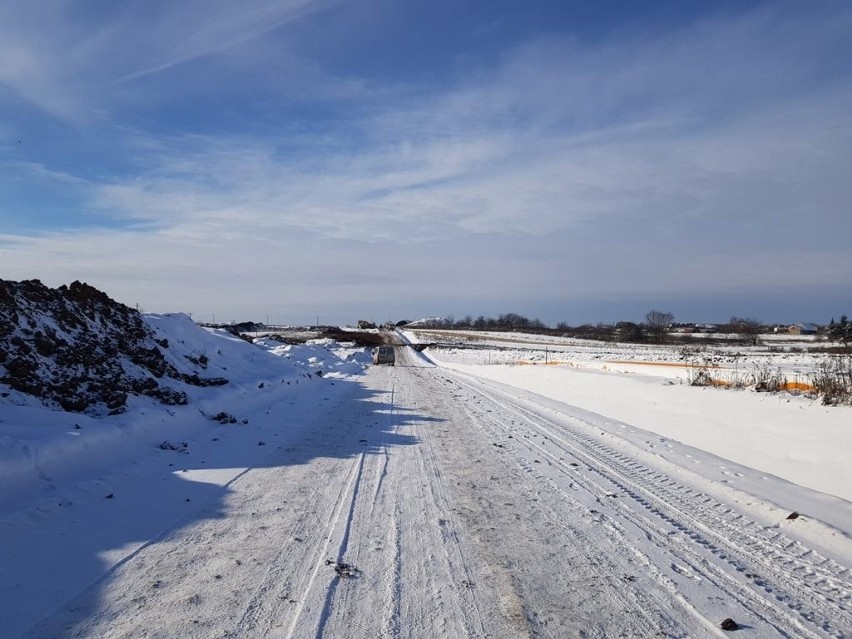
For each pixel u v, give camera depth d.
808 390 13.76
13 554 5.11
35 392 9.06
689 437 11.80
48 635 3.94
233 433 11.32
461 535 6.17
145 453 8.89
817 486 8.14
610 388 18.70
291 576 5.02
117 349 12.55
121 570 5.02
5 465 6.44
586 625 4.32
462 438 12.02
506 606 4.60
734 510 7.21
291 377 20.62
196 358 16.17
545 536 6.20
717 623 4.39
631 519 6.83
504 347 69.31
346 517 6.65
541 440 11.98
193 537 5.86
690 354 35.44
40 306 11.53
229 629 4.11
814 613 4.57
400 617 4.37
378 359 43.81
